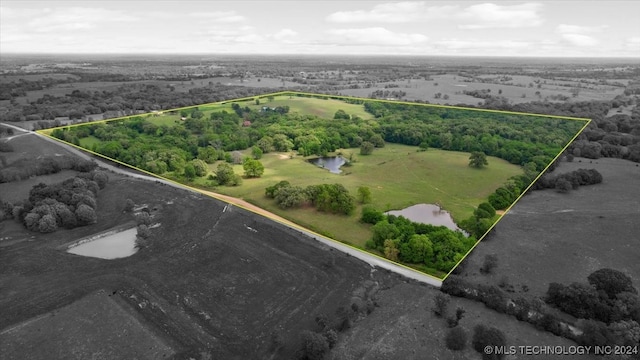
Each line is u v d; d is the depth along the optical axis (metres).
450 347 66.62
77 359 63.41
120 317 72.69
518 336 69.25
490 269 87.88
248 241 96.62
